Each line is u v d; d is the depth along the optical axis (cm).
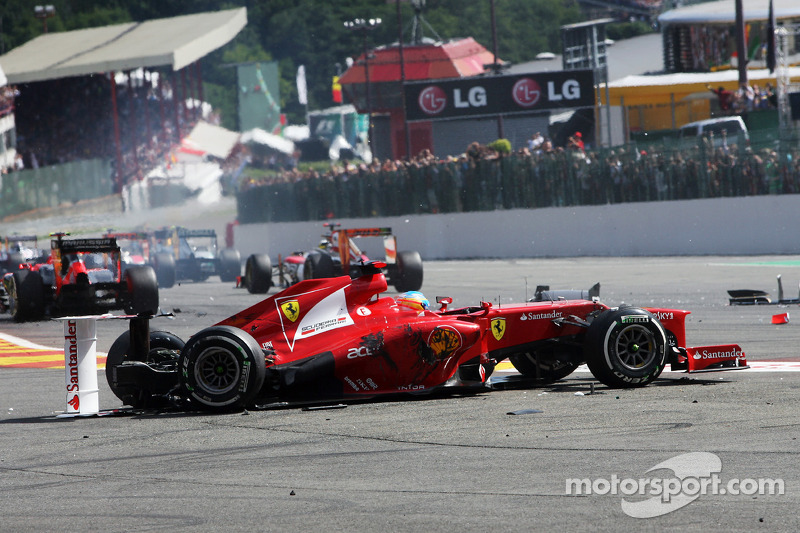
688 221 9550
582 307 3053
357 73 17312
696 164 9462
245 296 7681
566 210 10531
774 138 8962
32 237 8250
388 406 2780
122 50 18162
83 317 2850
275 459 2166
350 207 12750
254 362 2703
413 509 1727
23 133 19838
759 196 9062
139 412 2853
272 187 14100
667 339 3008
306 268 7269
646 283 6850
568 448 2155
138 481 2017
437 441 2283
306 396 2825
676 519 1619
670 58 15700
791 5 14575
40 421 2817
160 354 3008
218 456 2219
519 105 12412
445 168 11581
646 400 2717
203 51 17838
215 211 18062
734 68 14412
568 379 3272
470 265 10106
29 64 18825
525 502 1747
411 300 3070
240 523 1680
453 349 2870
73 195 16725
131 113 18962
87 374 2861
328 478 1977
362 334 2848
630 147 9944
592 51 13638
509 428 2397
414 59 17238
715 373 3256
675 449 2106
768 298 5469
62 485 2014
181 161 19200
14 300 6194
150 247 9181
